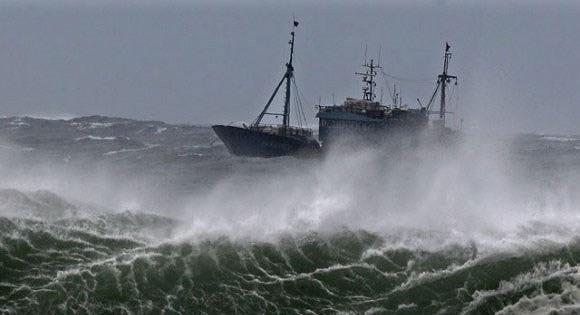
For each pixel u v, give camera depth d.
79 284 130.62
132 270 135.62
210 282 137.25
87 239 141.00
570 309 135.62
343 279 141.25
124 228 146.62
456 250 148.12
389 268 144.12
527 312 135.25
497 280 141.75
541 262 145.88
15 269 131.50
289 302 135.25
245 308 133.00
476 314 135.50
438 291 139.75
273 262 143.88
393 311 135.00
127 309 128.62
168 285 135.00
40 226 140.62
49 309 125.56
